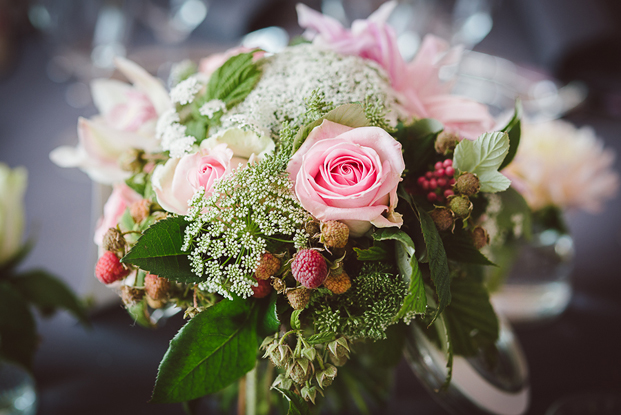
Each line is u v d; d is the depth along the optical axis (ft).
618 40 3.23
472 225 1.21
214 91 1.26
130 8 3.38
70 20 3.24
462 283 1.27
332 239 1.03
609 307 2.12
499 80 3.13
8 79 3.55
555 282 1.98
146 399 1.75
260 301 1.17
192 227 1.06
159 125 1.24
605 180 1.96
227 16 3.54
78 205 2.62
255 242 1.06
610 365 1.88
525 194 1.51
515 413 1.53
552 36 3.36
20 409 1.70
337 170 1.07
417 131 1.21
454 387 1.44
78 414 1.70
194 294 1.18
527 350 1.93
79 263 2.29
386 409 1.52
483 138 1.11
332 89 1.24
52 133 3.05
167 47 3.44
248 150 1.13
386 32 1.36
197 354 1.10
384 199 1.08
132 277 1.20
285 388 1.08
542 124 2.09
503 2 3.91
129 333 1.99
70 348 1.91
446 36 3.40
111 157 1.36
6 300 1.61
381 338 1.21
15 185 1.76
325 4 3.49
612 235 2.47
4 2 3.78
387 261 1.12
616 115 3.08
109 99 1.62
